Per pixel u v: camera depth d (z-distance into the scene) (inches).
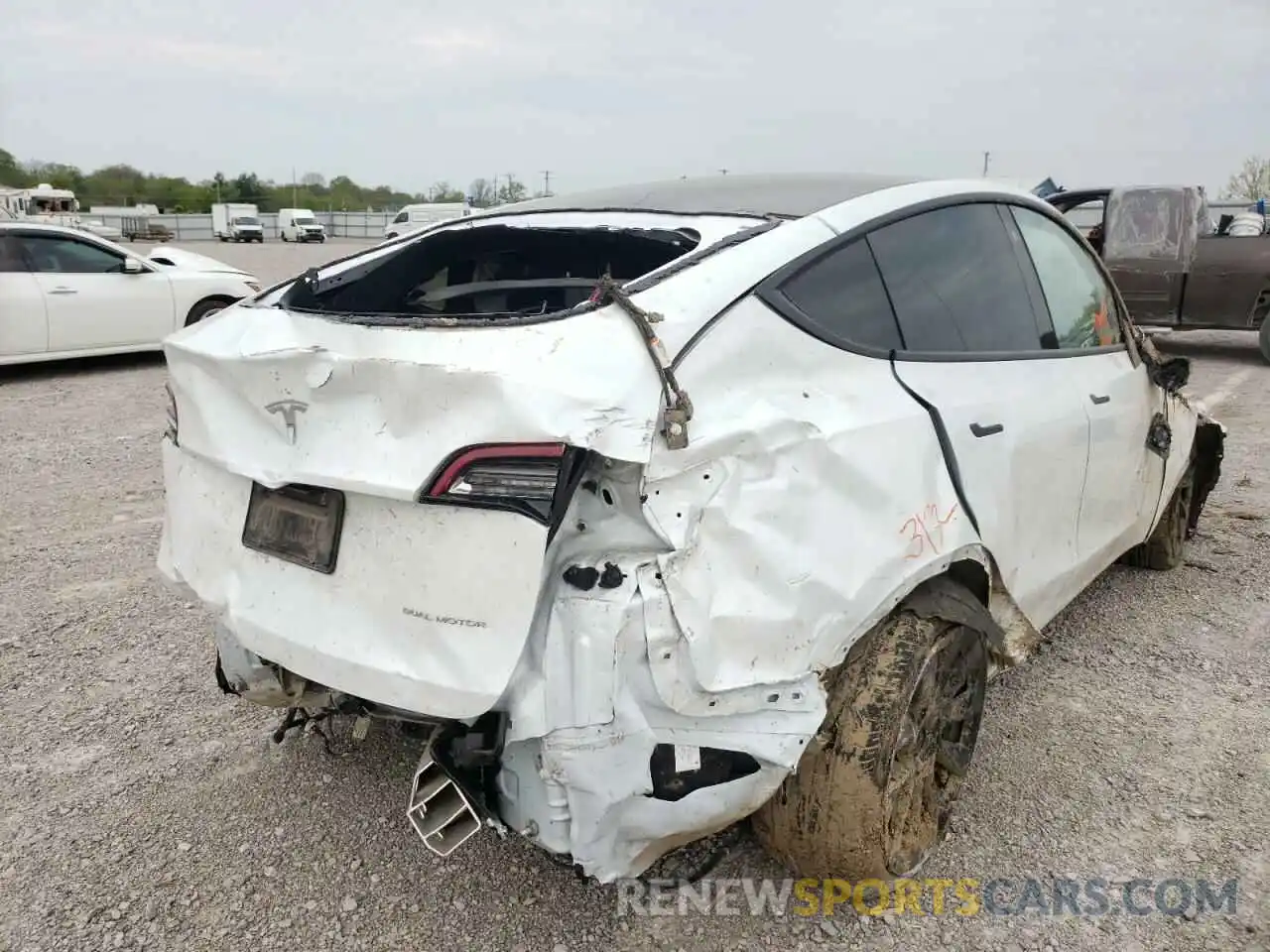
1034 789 116.8
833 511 85.0
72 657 151.3
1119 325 149.5
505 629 73.6
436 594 76.4
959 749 104.3
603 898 99.6
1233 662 148.0
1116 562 188.5
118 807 115.0
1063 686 141.5
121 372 406.6
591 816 76.4
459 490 73.4
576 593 74.3
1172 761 122.5
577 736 74.5
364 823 112.1
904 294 105.3
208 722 133.6
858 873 94.4
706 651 75.2
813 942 93.8
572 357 74.4
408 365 74.9
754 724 78.2
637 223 106.3
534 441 70.9
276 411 83.4
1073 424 123.0
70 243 395.5
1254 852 105.5
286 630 85.8
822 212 102.0
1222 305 419.5
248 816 113.4
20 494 234.8
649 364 76.5
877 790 90.1
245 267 1034.1
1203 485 191.5
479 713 74.7
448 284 131.3
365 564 80.7
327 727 132.0
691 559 75.2
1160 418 156.3
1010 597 111.7
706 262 88.7
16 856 106.4
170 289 419.8
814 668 81.1
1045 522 118.7
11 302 373.4
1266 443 283.1
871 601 86.4
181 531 99.0
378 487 76.0
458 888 101.7
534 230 114.3
